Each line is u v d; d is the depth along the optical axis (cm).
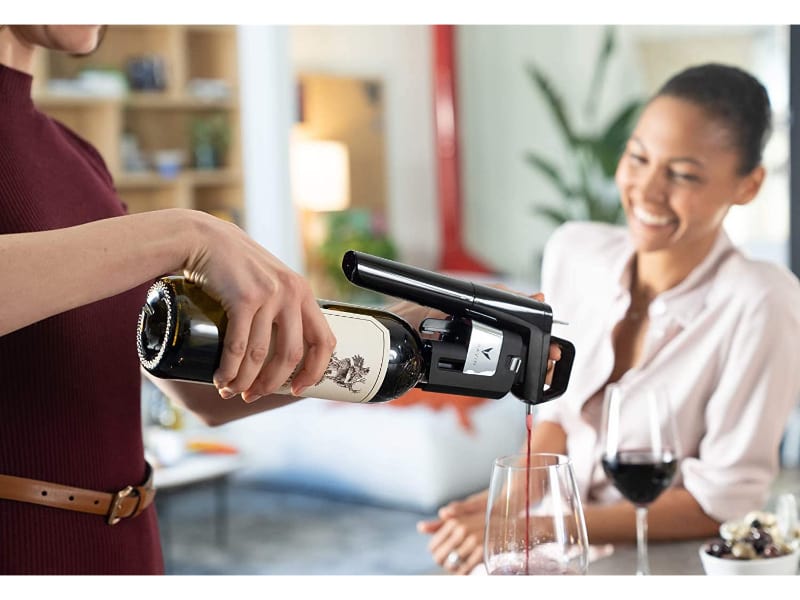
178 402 129
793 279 163
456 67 805
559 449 178
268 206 631
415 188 788
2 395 106
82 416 110
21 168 111
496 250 827
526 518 98
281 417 480
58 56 584
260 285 83
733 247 166
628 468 131
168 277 92
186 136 628
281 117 629
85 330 110
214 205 640
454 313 99
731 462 155
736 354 158
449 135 782
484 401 468
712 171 162
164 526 424
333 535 429
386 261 95
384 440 447
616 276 172
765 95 162
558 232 185
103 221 84
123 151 593
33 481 107
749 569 122
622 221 642
